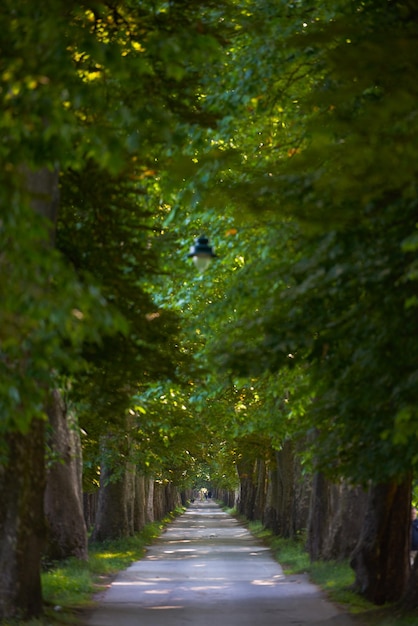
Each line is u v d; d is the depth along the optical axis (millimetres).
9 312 10008
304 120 20844
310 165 12883
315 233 13703
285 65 20609
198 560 41875
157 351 21156
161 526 83562
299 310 15594
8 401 10766
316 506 35750
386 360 15367
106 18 17469
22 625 17156
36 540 18438
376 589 23266
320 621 20016
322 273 14648
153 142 15703
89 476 56469
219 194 14375
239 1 22047
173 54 12570
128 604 23375
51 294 9836
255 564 39156
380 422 18141
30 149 11070
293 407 30109
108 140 10562
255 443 60875
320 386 18141
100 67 17531
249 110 23172
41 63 10781
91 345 20234
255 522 87188
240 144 25234
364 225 14000
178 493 157500
